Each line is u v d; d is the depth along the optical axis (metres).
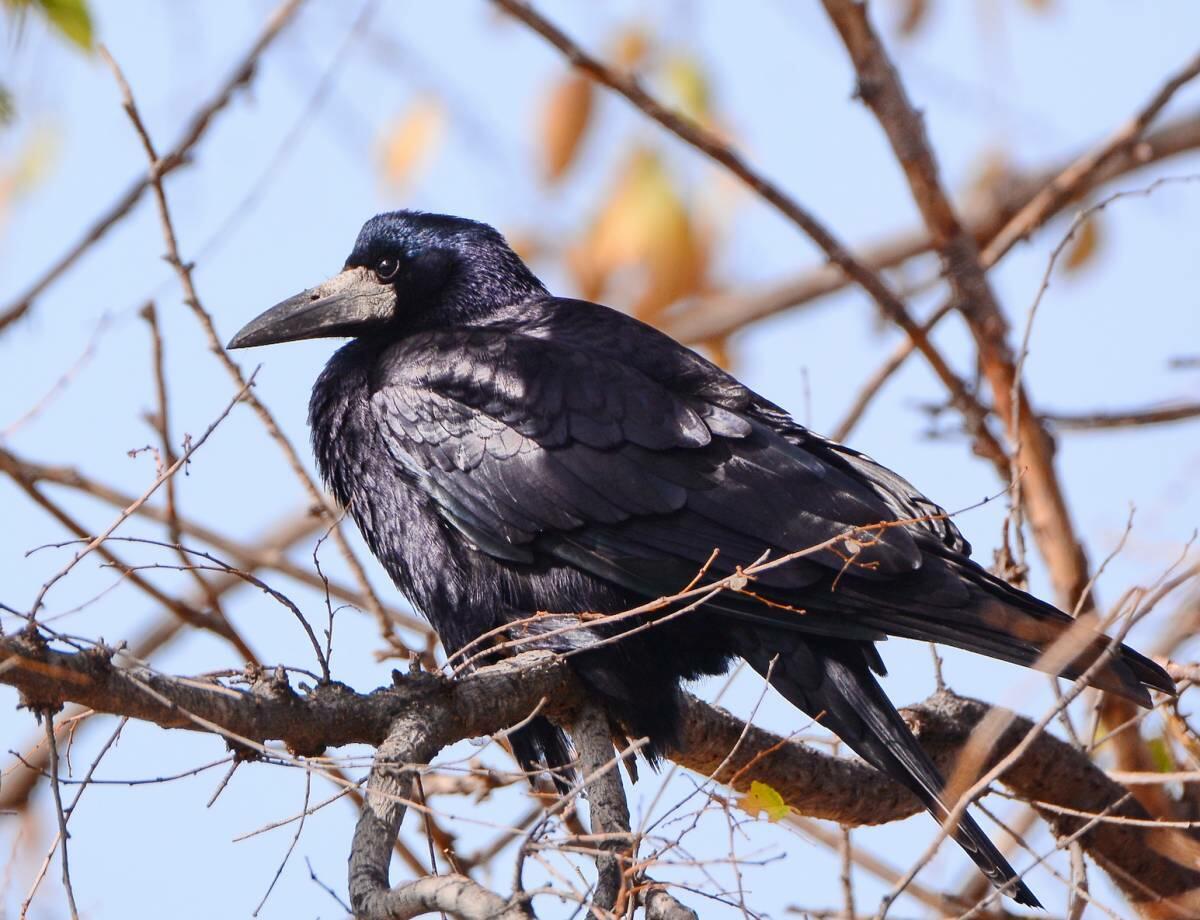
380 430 10.77
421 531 10.57
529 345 10.72
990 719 8.52
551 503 10.10
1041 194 12.61
